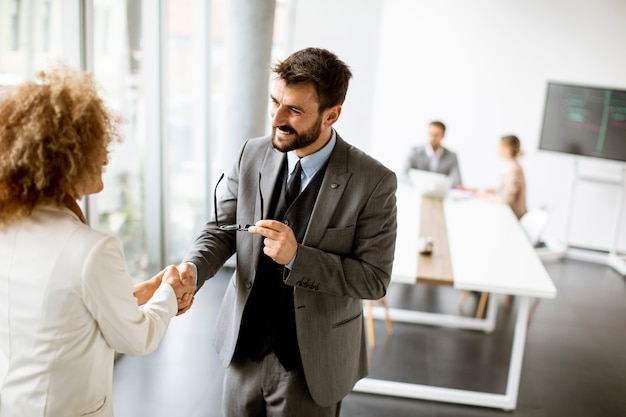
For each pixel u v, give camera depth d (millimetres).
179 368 3504
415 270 3191
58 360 1293
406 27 6242
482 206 4930
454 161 5754
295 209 1796
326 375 1832
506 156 5289
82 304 1276
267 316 1823
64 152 1227
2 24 2594
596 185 6262
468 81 6293
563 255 6199
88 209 3377
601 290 5371
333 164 1769
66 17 3055
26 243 1269
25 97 1224
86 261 1249
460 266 3324
